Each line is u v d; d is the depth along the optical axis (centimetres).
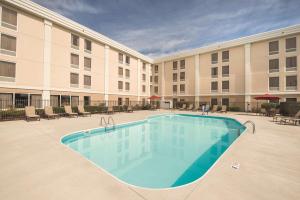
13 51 1568
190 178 533
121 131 1223
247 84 2483
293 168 439
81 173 399
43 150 576
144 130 1294
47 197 301
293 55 2153
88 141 948
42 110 1537
